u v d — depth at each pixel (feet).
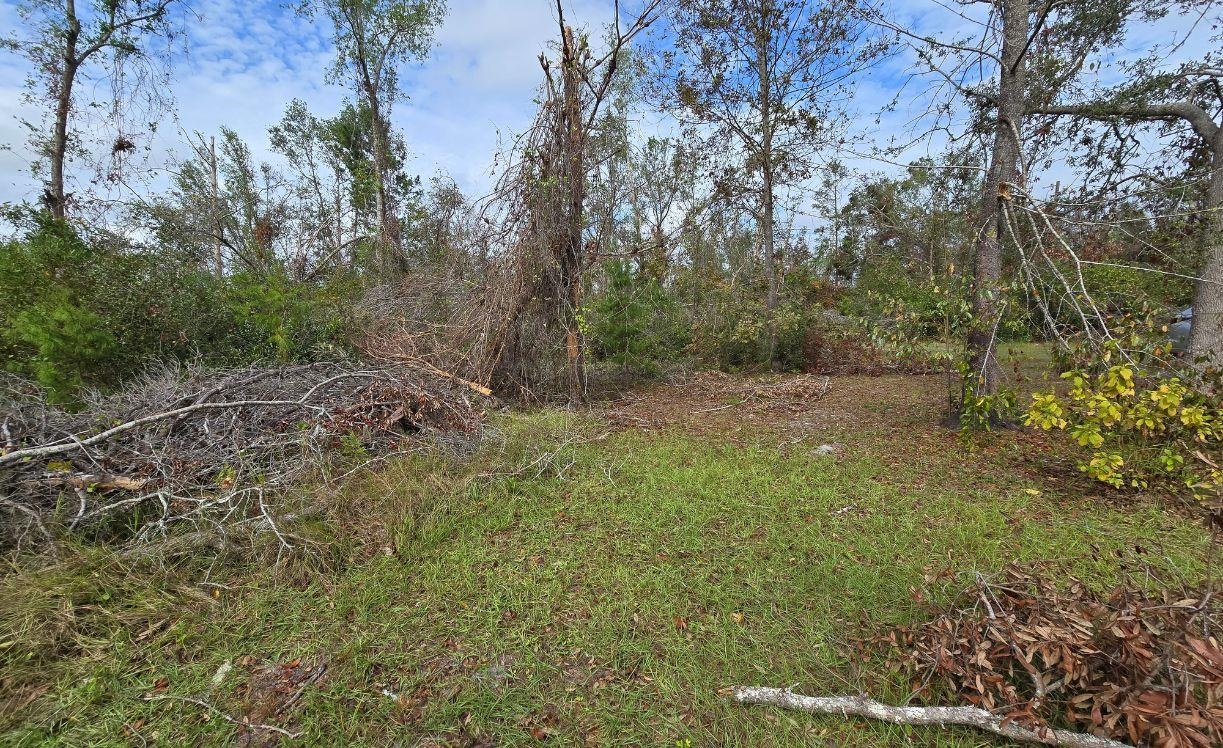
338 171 60.13
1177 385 10.52
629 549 10.16
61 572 8.13
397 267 34.45
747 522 11.27
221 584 8.69
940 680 6.25
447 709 6.36
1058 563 9.21
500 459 14.16
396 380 16.81
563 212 21.93
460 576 9.23
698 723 6.18
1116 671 5.32
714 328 38.32
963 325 16.38
